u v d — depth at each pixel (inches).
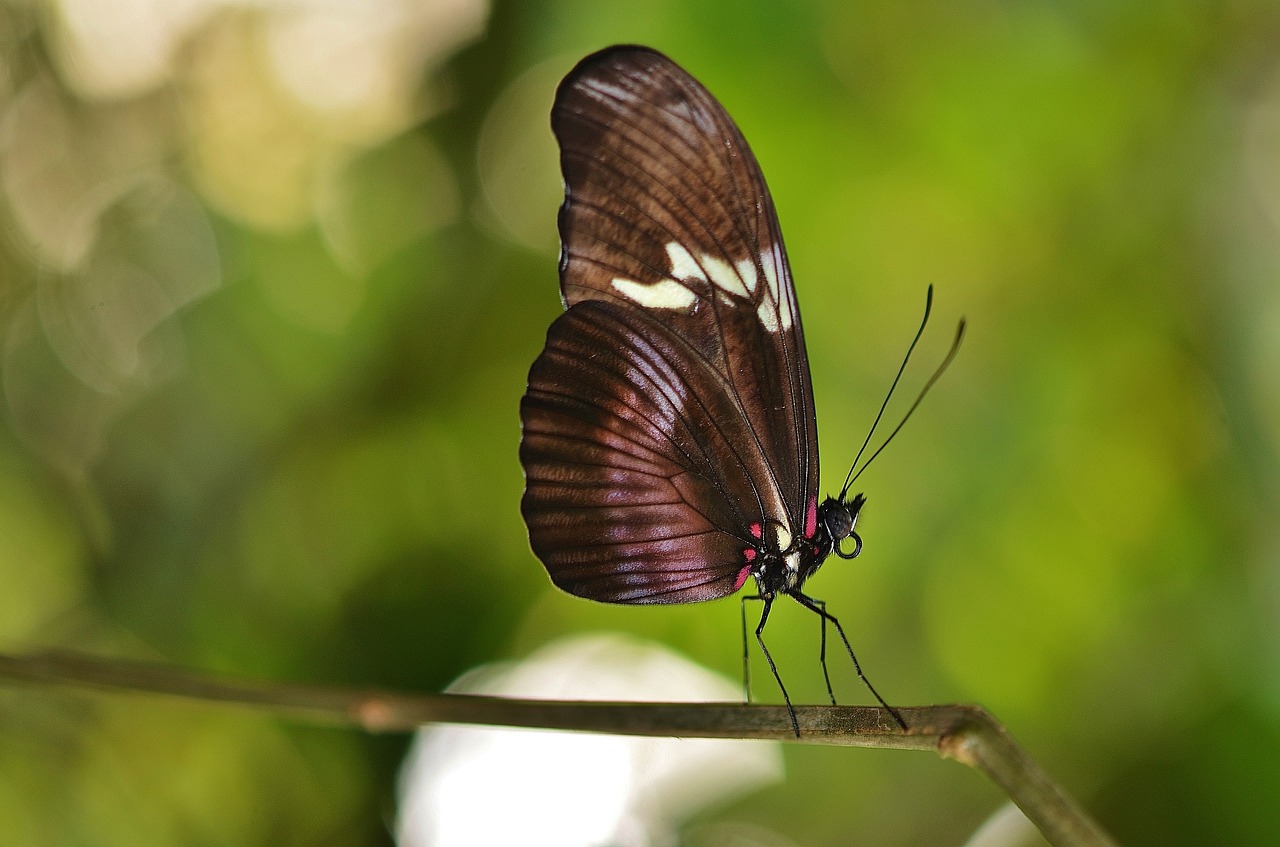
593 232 22.1
